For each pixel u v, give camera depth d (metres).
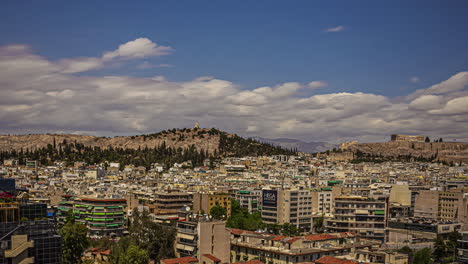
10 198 187.75
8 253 153.88
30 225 177.38
